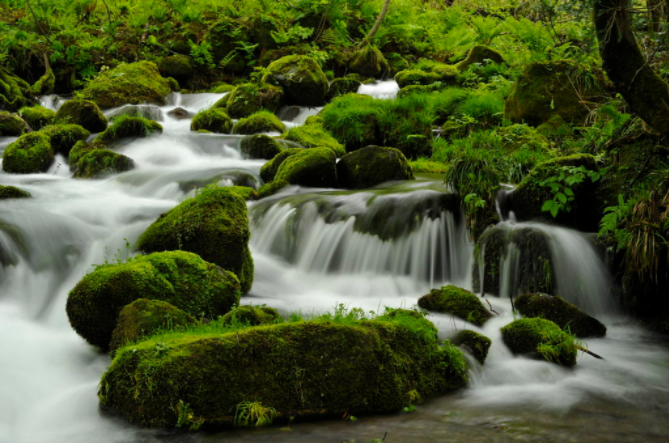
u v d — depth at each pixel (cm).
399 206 770
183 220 664
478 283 691
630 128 711
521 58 1487
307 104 1551
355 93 1497
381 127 1223
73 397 434
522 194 737
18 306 616
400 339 457
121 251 706
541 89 1142
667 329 606
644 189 633
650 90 556
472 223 734
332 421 403
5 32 1739
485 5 2197
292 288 729
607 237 669
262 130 1280
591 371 500
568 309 587
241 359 407
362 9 2011
